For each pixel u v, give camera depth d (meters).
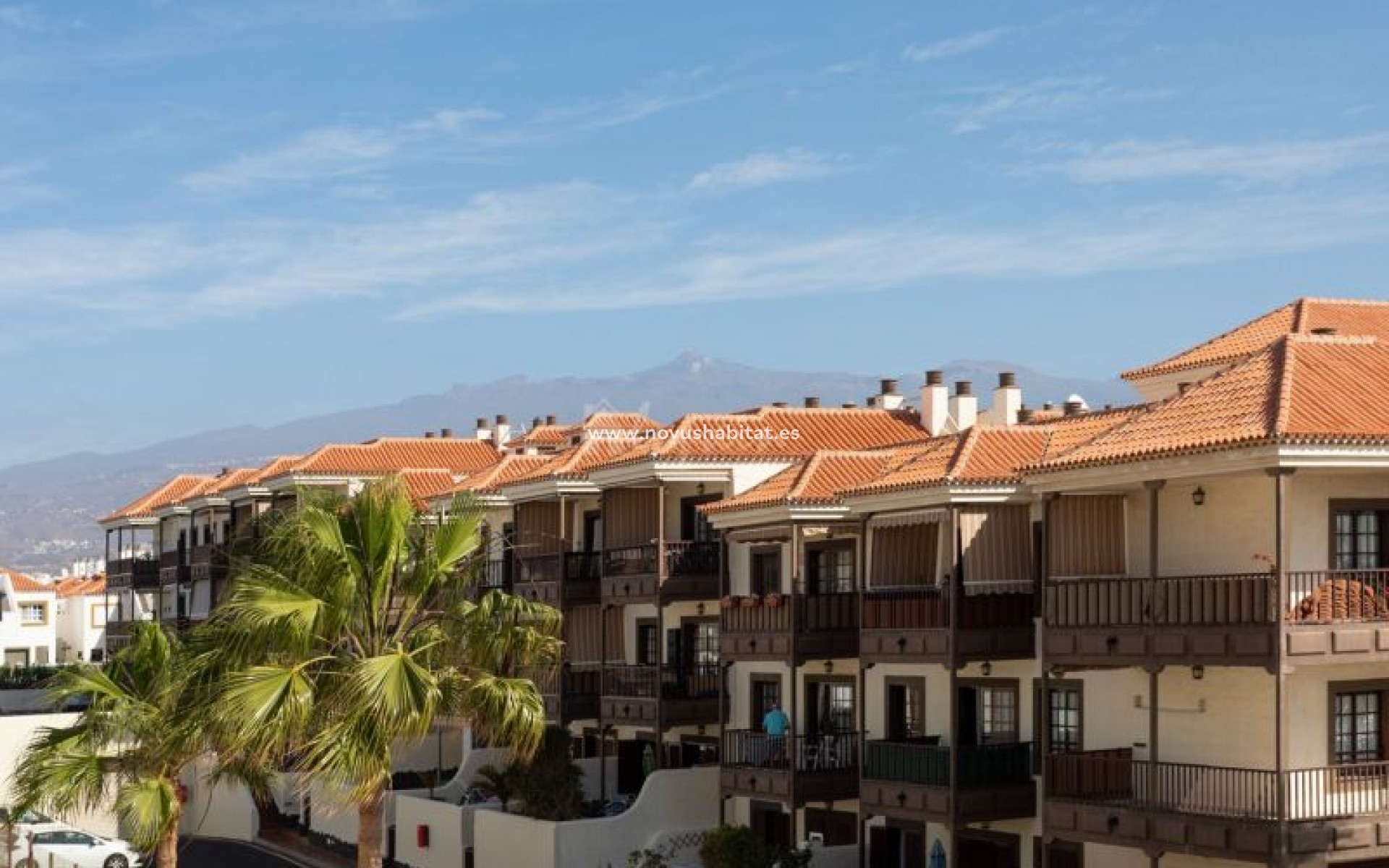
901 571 44.91
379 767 33.62
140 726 40.28
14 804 45.66
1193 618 34.81
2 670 98.19
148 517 102.44
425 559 36.62
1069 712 41.12
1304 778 34.28
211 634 35.62
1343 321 46.22
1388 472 34.88
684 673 57.28
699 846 52.03
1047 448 43.53
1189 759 37.28
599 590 61.44
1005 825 42.91
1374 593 34.22
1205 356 46.38
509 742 38.16
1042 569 39.22
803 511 48.22
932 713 45.97
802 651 47.78
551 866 50.66
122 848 57.75
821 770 47.19
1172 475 35.00
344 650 36.22
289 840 63.97
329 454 84.31
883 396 66.31
